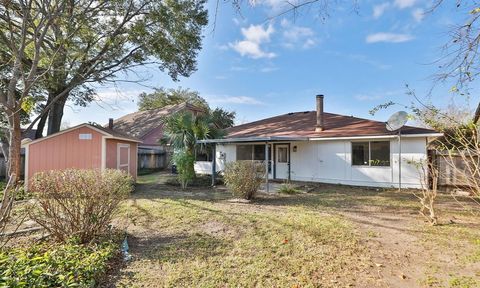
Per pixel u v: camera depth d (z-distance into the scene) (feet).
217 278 11.14
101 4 40.83
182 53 54.03
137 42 48.32
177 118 41.45
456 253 13.89
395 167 39.04
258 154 53.11
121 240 15.24
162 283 10.70
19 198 24.53
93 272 10.63
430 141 37.81
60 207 14.32
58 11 31.65
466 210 23.29
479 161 14.82
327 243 15.30
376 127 43.57
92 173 15.17
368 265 12.48
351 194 33.47
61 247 12.84
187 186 40.16
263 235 16.67
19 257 10.69
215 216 21.27
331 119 55.98
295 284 10.71
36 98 46.47
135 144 46.65
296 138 40.93
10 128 29.71
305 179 47.55
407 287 10.55
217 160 58.80
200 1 49.90
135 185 40.63
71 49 43.52
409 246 14.90
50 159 34.88
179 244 15.05
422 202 21.18
